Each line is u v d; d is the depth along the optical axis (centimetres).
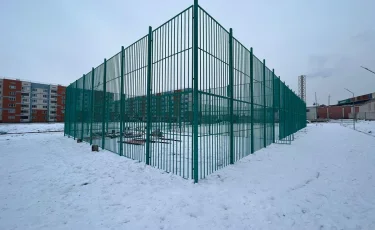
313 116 7888
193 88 522
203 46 556
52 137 1725
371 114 5691
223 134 682
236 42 768
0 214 348
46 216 341
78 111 1505
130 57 816
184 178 538
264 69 1084
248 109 898
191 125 536
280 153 906
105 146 1047
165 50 621
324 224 319
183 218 331
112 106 966
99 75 1130
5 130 2772
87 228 303
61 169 642
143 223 316
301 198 414
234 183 500
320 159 776
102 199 410
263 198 409
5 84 5800
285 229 304
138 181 519
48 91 6794
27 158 817
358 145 1140
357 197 421
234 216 338
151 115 683
